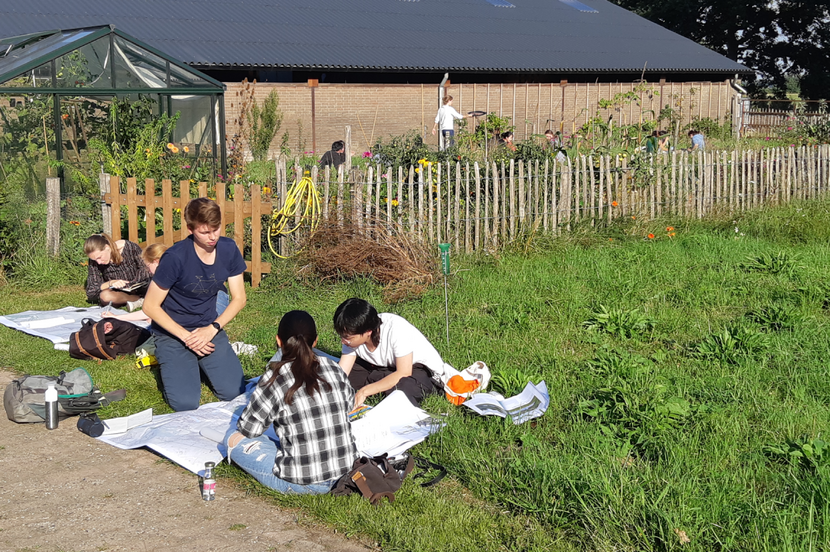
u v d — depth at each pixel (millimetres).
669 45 32594
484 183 9773
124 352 6520
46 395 5152
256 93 22203
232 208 8695
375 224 8875
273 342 6848
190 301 5430
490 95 26312
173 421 5180
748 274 8891
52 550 3725
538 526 3910
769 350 6301
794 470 4262
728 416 5047
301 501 4168
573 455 4500
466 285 8461
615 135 16312
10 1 20172
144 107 11594
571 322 7223
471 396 5352
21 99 10352
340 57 23094
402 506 4090
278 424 4246
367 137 24391
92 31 11398
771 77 47500
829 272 8898
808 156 13031
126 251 7844
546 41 29281
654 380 5652
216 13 23797
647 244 10484
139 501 4219
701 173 11867
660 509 3820
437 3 30109
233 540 3834
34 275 8883
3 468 4590
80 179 10430
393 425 4844
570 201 10711
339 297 8219
